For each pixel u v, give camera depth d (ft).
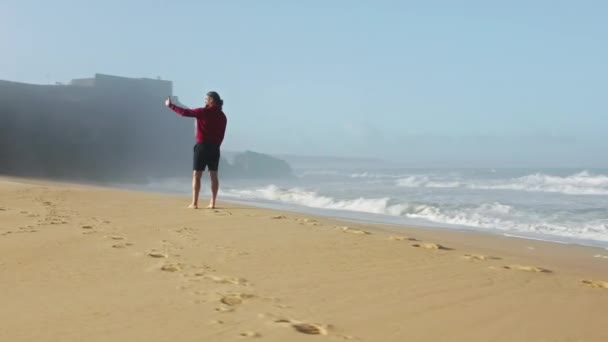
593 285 15.57
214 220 25.08
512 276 16.16
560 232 36.35
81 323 10.00
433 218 44.39
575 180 92.68
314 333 9.96
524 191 79.25
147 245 18.19
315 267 15.88
